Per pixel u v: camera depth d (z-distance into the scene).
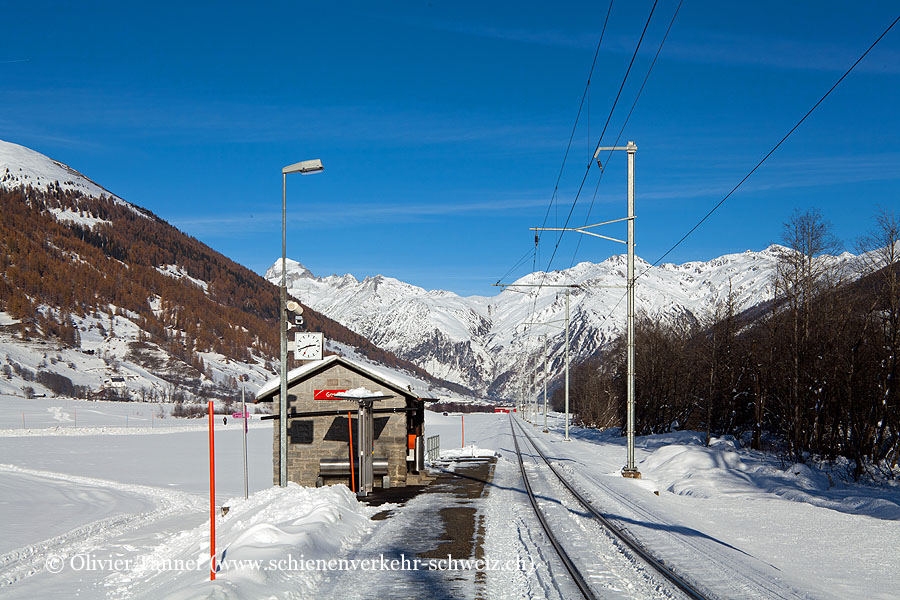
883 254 36.78
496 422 127.62
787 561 14.10
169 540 19.62
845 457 36.72
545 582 11.43
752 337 51.97
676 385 68.69
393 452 26.34
